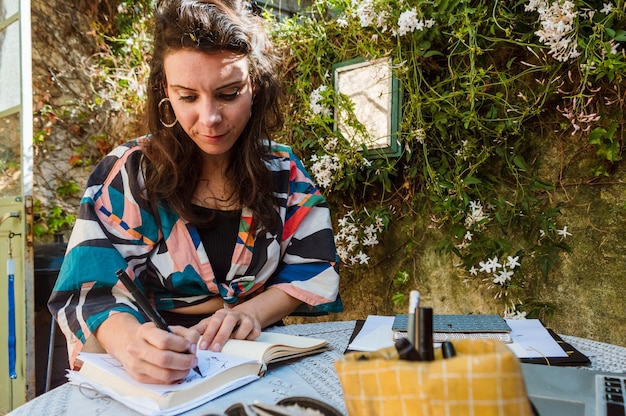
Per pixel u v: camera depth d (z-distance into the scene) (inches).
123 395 27.7
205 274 45.6
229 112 42.4
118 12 119.4
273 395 28.5
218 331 36.3
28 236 84.0
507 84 63.6
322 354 36.9
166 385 27.9
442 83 67.0
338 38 81.3
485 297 68.9
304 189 53.0
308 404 19.1
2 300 87.9
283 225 50.3
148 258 45.4
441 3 64.2
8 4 88.9
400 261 77.5
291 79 86.4
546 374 27.7
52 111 118.6
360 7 71.3
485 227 67.7
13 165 87.9
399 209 77.3
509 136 65.1
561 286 62.1
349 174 76.4
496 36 63.9
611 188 58.3
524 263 64.9
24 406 28.0
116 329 33.3
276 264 49.1
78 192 122.0
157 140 45.3
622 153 57.3
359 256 78.9
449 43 67.1
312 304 47.4
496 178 66.5
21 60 85.9
